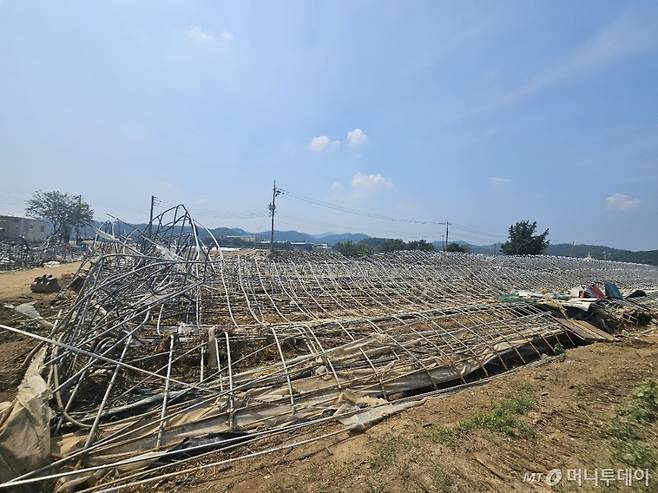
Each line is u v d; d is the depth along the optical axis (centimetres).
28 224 4844
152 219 1245
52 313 1153
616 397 704
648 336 1334
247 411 611
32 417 472
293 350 895
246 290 1452
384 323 1073
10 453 434
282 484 439
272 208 4641
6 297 1385
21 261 2705
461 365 902
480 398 706
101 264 861
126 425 545
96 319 788
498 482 434
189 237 1260
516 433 543
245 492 430
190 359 797
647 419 590
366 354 852
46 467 443
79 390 620
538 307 1468
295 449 525
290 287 1597
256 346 877
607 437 538
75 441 500
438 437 530
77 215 5628
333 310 1312
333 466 473
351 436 564
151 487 444
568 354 1056
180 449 513
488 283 2100
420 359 872
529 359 1077
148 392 668
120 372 706
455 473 448
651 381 727
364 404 673
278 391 669
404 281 1966
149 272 988
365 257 2870
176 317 1022
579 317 1443
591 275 3005
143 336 855
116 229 1229
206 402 613
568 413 624
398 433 561
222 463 487
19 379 691
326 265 2148
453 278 2108
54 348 643
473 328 1120
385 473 448
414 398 734
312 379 723
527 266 3097
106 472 470
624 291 2303
